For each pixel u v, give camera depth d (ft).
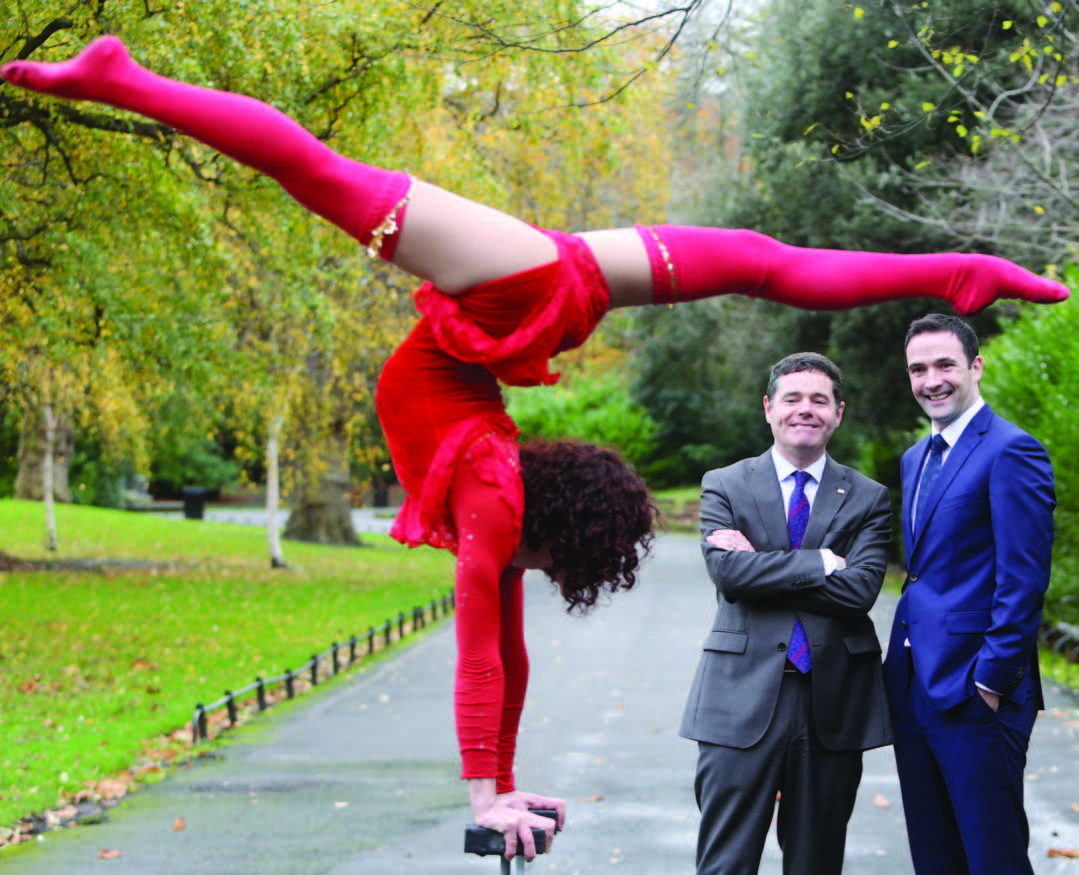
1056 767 28.32
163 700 39.60
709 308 93.56
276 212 39.37
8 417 113.50
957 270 10.17
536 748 32.60
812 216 65.87
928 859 14.57
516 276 9.48
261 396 68.18
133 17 33.22
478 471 10.40
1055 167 43.32
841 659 14.14
